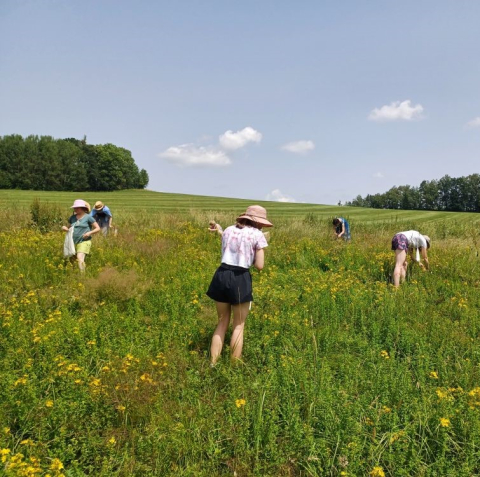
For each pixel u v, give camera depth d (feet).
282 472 10.68
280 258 34.55
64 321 17.54
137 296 21.72
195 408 12.49
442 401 12.14
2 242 34.88
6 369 13.55
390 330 18.26
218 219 58.85
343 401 12.57
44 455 10.21
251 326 18.34
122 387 12.60
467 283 27.30
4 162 275.18
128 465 10.23
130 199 192.85
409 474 10.34
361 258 34.09
